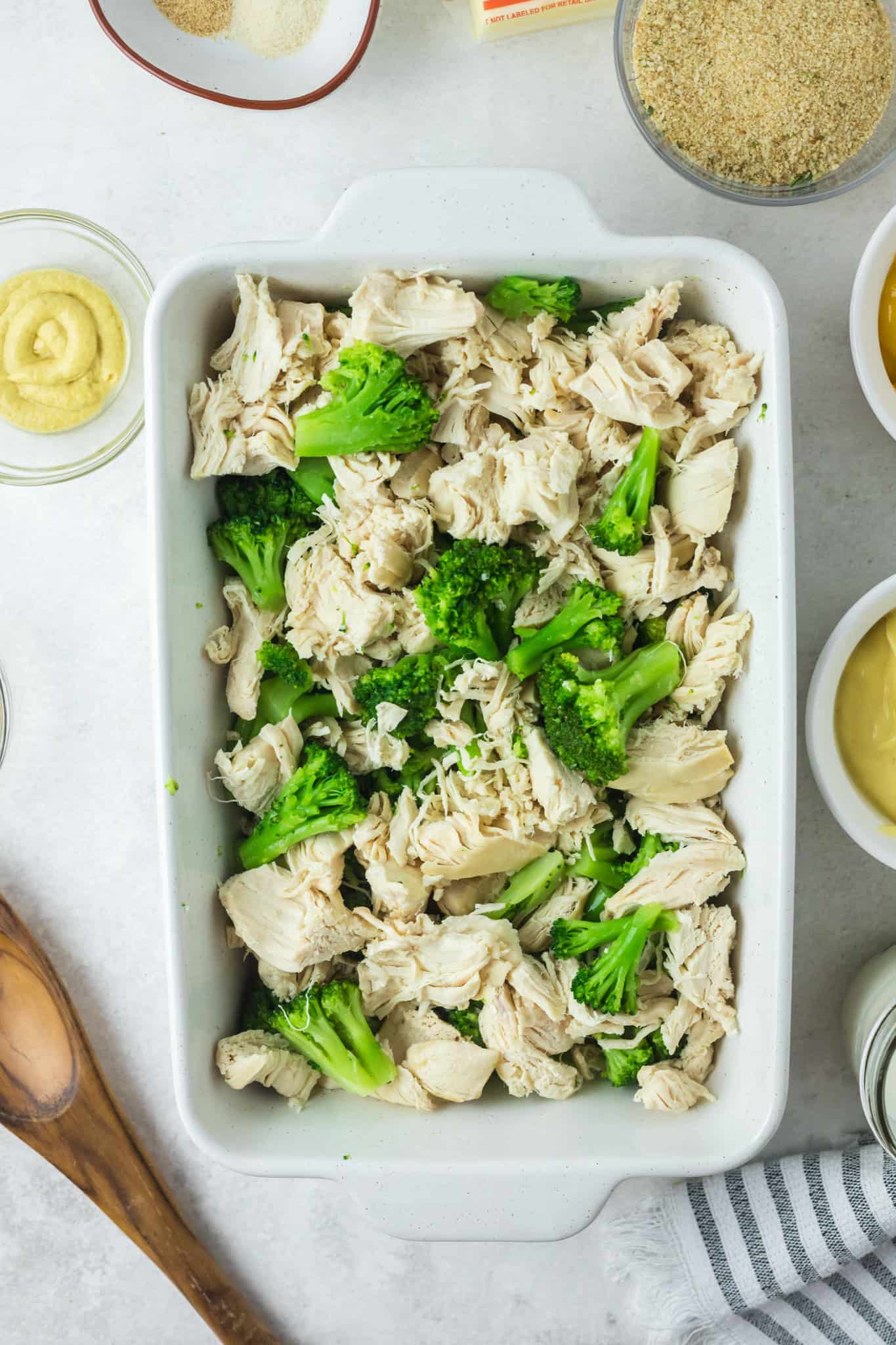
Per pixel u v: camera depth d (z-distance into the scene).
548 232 0.75
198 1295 0.88
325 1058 0.79
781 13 0.83
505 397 0.79
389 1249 0.90
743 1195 0.87
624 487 0.78
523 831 0.80
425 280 0.77
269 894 0.80
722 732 0.79
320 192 0.87
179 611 0.76
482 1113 0.80
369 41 0.83
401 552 0.79
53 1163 0.88
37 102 0.88
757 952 0.78
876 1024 0.81
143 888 0.90
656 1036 0.80
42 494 0.89
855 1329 0.88
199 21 0.86
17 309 0.88
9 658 0.89
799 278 0.86
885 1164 0.85
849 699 0.81
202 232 0.87
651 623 0.80
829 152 0.83
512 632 0.80
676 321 0.79
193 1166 0.90
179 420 0.77
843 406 0.86
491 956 0.79
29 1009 0.88
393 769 0.81
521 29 0.85
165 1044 0.90
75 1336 0.91
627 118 0.86
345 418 0.77
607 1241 0.89
